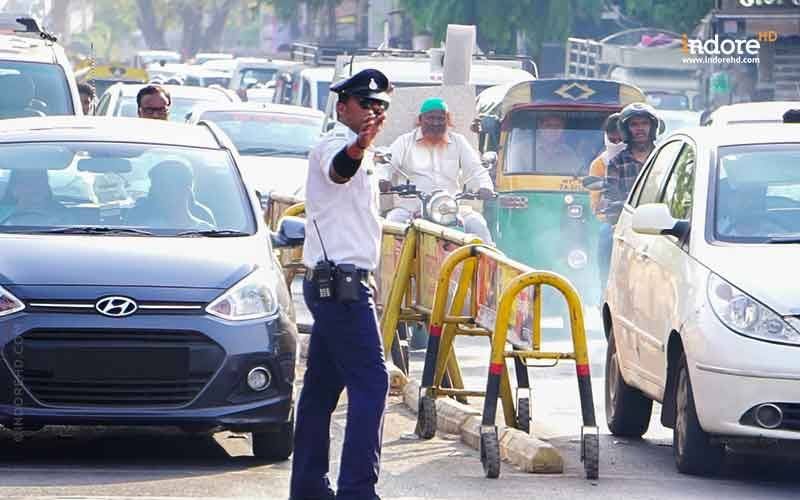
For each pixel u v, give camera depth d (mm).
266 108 44281
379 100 13984
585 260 35875
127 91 51094
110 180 19016
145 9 183750
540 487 16438
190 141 19906
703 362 16750
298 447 14742
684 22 82688
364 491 14133
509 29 80062
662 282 18375
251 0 167375
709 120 34406
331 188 14203
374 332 14281
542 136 36562
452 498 15758
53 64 31234
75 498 14938
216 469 16969
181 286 16891
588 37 85125
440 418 20047
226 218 18750
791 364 16344
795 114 21109
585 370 17047
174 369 16656
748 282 16922
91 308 16578
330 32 134375
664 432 20984
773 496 16266
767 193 18438
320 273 14180
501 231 36281
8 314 16484
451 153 27531
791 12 66438
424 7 80875
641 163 28266
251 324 16891
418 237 21891
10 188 18734
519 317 17656
